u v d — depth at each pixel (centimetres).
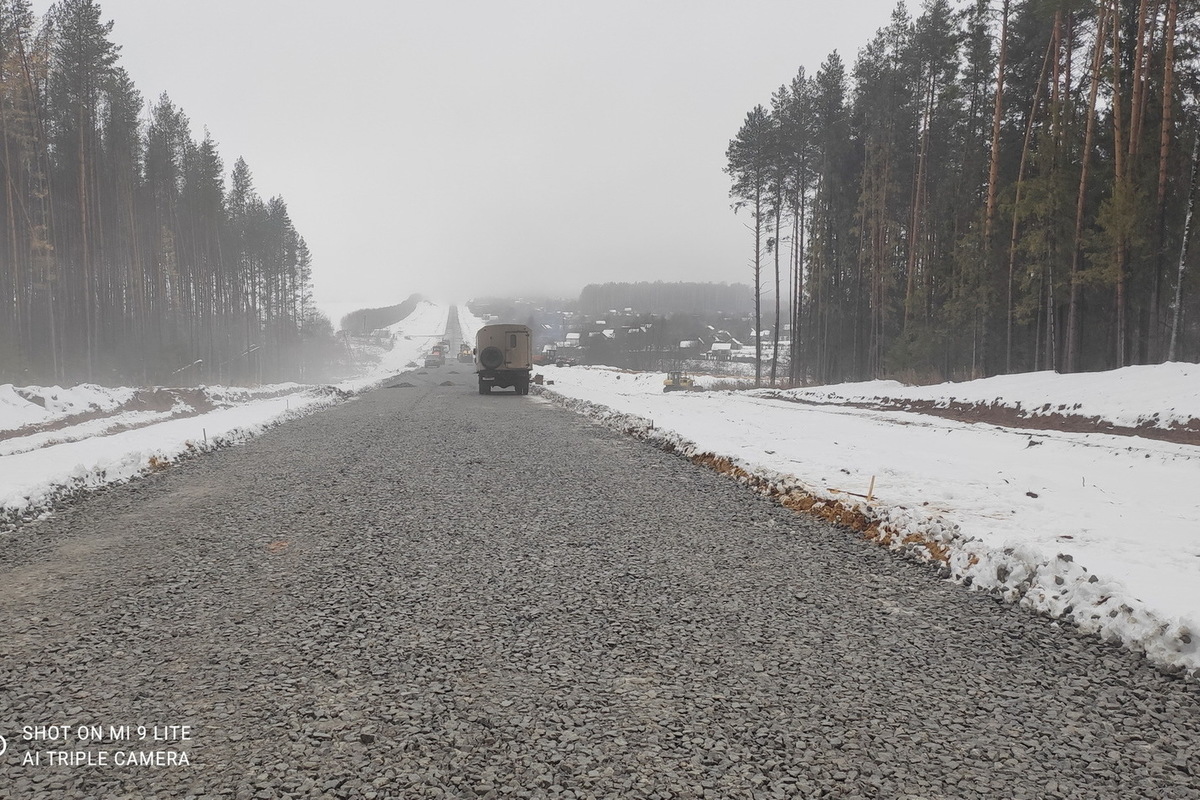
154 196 5394
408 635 426
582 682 362
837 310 4912
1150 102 2734
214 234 6412
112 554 618
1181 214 2761
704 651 405
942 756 291
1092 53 2831
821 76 4506
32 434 1706
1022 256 3122
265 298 8600
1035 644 422
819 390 3359
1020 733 312
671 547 646
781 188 4631
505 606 482
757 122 4619
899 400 2652
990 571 538
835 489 870
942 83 3659
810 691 354
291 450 1348
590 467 1127
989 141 3625
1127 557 579
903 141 4072
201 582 534
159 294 5303
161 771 276
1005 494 885
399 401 2866
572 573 561
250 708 329
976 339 3553
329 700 338
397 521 746
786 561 605
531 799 257
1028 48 3209
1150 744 304
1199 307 3228
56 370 3609
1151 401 1673
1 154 3706
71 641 416
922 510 781
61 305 4266
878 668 384
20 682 359
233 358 6525
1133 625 419
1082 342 3412
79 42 3744
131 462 1088
